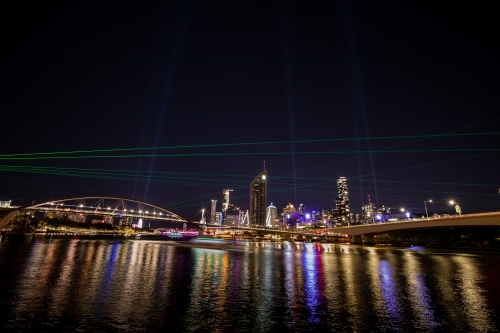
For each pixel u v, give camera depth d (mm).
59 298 27531
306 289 34562
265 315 24125
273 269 51938
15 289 30219
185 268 49969
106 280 36906
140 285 34375
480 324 22562
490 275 47219
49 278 36656
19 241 110000
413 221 141625
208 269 49562
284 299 29469
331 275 45844
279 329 21047
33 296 27844
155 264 54188
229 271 47875
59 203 194625
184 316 23422
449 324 22531
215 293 31469
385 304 28078
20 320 21406
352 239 196875
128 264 52719
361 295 31797
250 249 115125
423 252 108438
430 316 24438
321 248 137375
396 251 114688
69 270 43375
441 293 33188
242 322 22359
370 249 130375
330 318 23625
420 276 45719
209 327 21172
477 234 143125
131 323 21578
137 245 115062
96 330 20078
